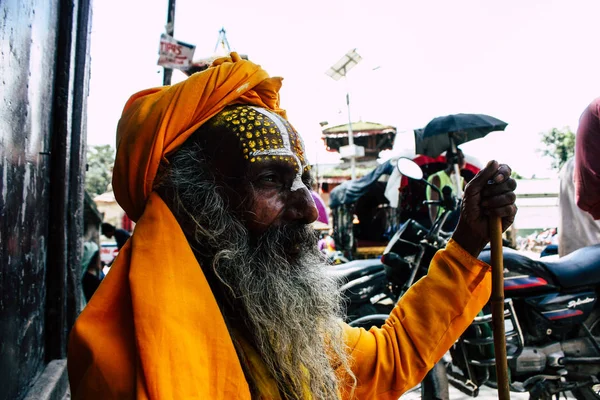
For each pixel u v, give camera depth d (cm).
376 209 1071
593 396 293
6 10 114
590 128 234
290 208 94
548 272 287
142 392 70
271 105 105
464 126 563
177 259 82
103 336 78
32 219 156
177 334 74
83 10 217
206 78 94
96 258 474
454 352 283
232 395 77
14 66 124
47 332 188
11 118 123
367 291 334
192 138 96
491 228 110
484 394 378
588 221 328
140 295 76
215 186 92
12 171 126
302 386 91
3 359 120
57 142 191
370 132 2019
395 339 114
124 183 93
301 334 92
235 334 92
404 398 310
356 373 111
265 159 92
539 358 277
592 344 284
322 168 2180
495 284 107
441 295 114
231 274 90
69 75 193
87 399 74
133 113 96
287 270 93
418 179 289
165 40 454
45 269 187
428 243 295
